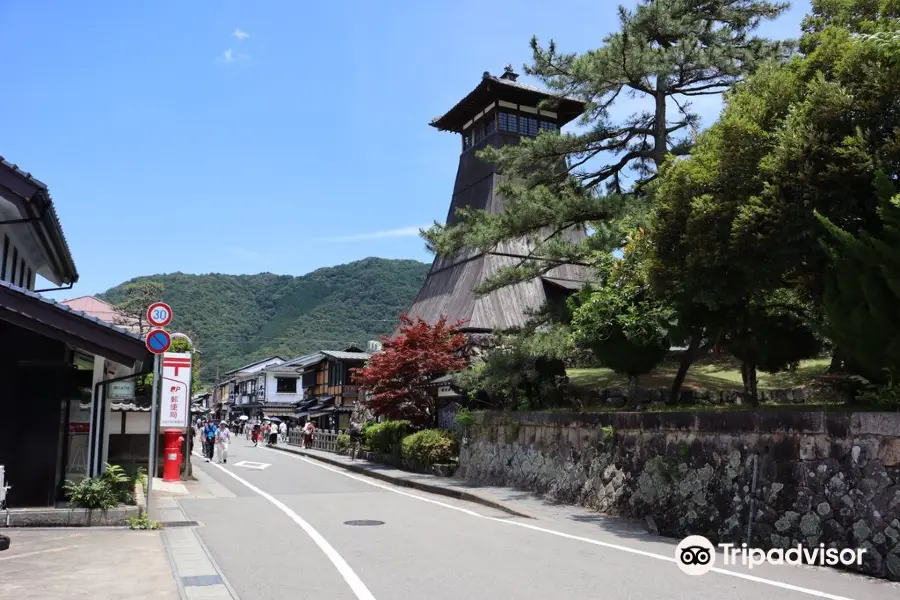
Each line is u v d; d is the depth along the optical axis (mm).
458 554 8406
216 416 86750
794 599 6176
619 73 17469
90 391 10719
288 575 7188
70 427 10703
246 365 83625
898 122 8445
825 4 12422
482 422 18672
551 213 16719
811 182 8719
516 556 8273
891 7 9750
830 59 9539
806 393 17172
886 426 7352
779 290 12039
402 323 31906
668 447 10859
